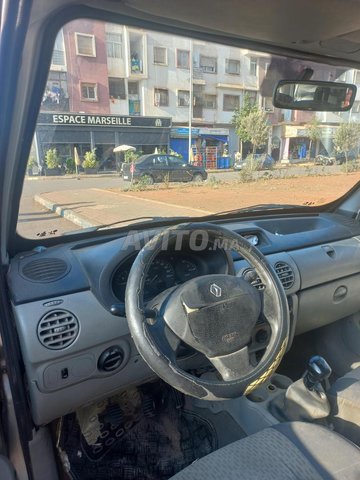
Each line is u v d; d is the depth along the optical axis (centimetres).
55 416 138
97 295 134
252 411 154
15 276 137
